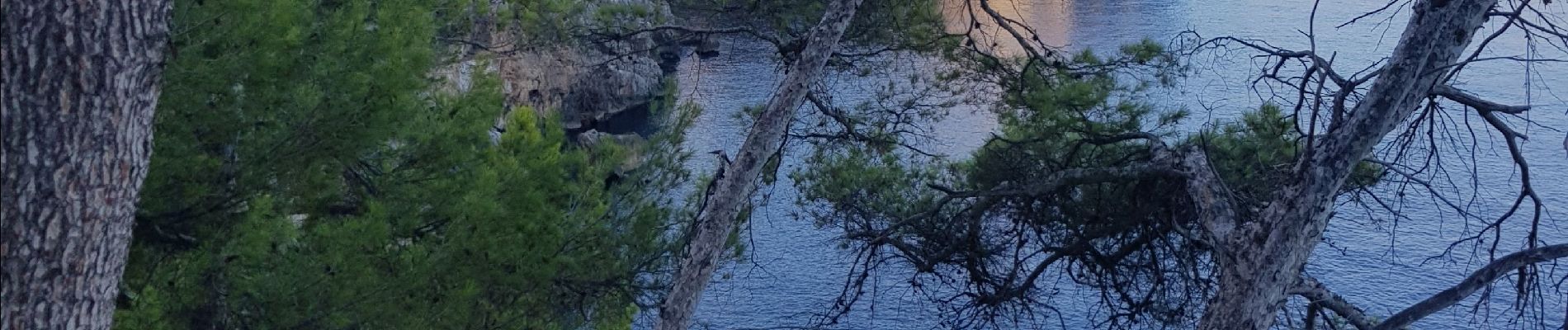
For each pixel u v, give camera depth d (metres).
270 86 7.32
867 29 9.88
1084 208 10.34
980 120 25.58
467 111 9.18
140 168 4.09
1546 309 17.97
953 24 10.46
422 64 7.97
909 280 12.29
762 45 29.62
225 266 7.26
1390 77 5.93
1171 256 11.03
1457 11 5.73
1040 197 10.34
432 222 8.81
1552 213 22.02
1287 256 6.47
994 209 10.80
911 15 9.86
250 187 7.35
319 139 7.61
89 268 3.95
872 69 10.58
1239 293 6.71
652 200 10.38
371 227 7.49
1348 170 6.19
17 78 3.59
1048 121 9.77
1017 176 10.35
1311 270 20.22
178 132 6.91
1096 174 9.29
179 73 6.64
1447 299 6.11
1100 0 46.56
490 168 8.73
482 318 8.83
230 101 7.20
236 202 7.18
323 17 8.23
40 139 3.66
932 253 11.30
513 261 8.57
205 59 6.76
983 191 9.98
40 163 3.68
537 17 9.89
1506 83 28.88
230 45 7.03
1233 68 26.30
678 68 33.50
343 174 8.66
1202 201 7.73
